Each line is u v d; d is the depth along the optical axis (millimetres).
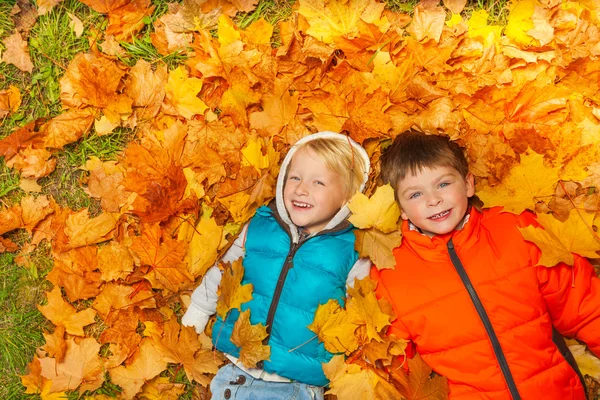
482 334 1612
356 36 1823
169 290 1832
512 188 1715
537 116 1777
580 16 1779
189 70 1910
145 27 1918
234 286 1684
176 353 1761
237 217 1802
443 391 1614
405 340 1646
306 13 1814
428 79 1804
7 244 1854
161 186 1718
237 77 1823
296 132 1818
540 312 1634
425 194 1655
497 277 1636
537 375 1596
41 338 1861
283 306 1673
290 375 1679
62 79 1847
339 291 1693
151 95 1855
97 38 1905
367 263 1725
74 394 1823
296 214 1697
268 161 1778
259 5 1914
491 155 1753
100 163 1872
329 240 1708
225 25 1821
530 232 1647
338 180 1731
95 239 1822
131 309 1814
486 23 1822
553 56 1796
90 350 1802
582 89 1790
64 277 1805
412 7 1878
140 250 1751
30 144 1854
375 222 1651
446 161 1659
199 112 1853
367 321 1652
